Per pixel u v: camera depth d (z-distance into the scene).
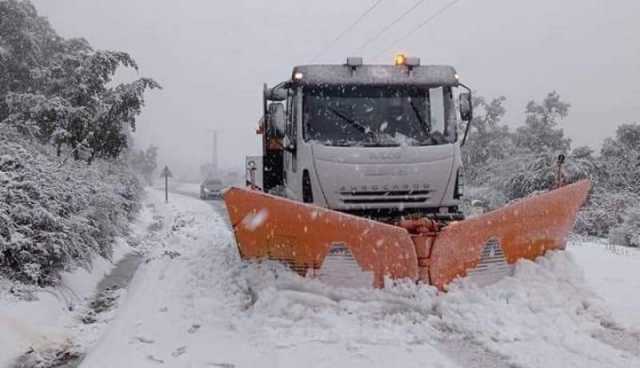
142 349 5.59
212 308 6.77
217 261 9.25
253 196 6.43
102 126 15.84
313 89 8.16
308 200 7.92
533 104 28.30
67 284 9.05
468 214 9.67
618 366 4.91
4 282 8.00
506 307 6.23
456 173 8.14
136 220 21.50
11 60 17.66
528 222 6.92
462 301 6.36
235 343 5.68
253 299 6.57
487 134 28.92
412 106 8.31
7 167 9.39
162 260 10.42
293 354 5.28
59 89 16.50
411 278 6.54
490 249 6.80
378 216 7.89
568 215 7.16
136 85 16.06
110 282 10.45
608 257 11.34
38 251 8.53
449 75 8.47
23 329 6.49
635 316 6.46
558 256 7.08
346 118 8.14
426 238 6.58
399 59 8.41
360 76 8.23
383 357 5.19
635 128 26.80
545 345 5.43
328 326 5.93
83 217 10.22
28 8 19.30
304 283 6.47
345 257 6.52
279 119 8.38
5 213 8.40
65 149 15.95
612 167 24.98
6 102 15.65
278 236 6.57
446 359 5.16
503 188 23.91
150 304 7.22
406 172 7.86
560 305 6.38
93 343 6.65
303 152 7.98
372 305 6.27
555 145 27.23
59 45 20.70
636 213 17.78
